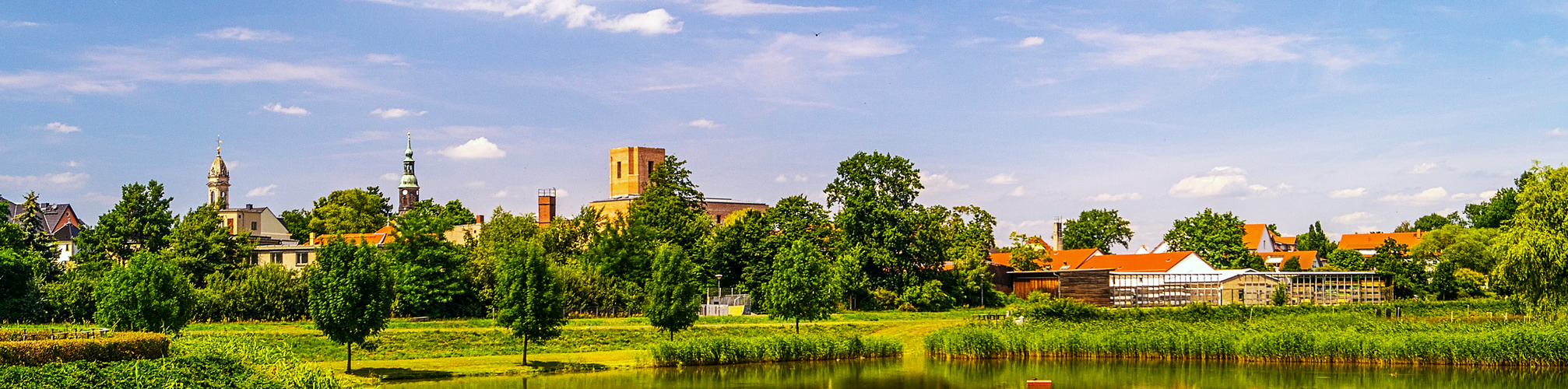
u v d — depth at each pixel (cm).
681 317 7575
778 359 7275
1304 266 16250
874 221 11481
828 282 8550
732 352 7156
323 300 6134
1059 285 12519
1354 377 6356
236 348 5684
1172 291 11831
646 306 7650
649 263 10975
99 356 5131
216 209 14525
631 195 14838
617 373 6669
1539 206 7188
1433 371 6494
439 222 10062
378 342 7344
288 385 4956
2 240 9369
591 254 11438
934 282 11231
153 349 5378
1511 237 7175
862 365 7181
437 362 6800
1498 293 11712
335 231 16750
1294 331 7131
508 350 7438
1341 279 11906
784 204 12100
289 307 8981
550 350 7506
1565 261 6794
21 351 4869
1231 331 7319
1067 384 6250
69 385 4541
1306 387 6038
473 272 9994
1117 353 7356
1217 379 6369
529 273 6750
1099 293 11950
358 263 6188
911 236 11588
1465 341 6650
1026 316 8856
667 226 11856
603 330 8356
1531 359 6512
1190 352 7194
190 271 10525
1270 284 11762
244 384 4894
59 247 15288
